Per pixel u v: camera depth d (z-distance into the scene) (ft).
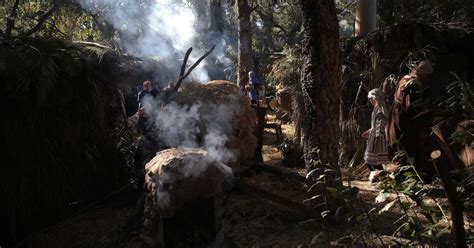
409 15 41.83
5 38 15.87
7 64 14.70
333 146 14.44
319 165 14.35
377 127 18.98
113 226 15.70
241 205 16.19
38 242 14.89
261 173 20.57
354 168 22.54
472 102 14.97
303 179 18.17
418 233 9.09
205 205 11.23
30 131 15.19
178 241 11.27
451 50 25.27
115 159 19.36
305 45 14.43
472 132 9.39
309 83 14.40
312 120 14.52
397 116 17.95
